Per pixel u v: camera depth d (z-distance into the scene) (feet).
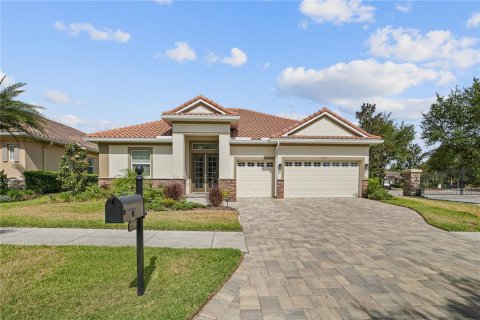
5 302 11.89
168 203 37.91
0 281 13.91
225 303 12.40
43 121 50.49
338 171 53.72
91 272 15.06
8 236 22.63
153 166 53.16
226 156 50.11
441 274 15.85
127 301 11.98
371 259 18.31
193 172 55.83
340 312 11.73
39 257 17.33
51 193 56.65
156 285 13.57
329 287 14.10
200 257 17.60
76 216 30.25
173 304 11.73
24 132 52.34
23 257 17.33
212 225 26.61
